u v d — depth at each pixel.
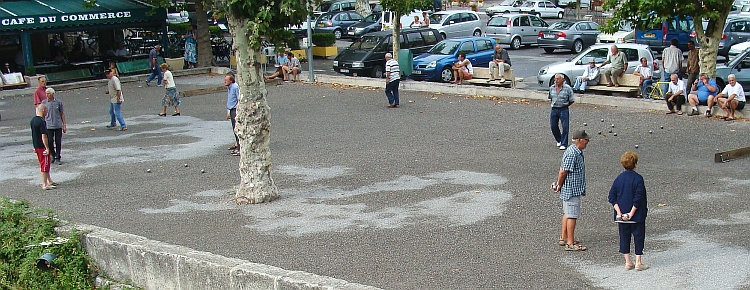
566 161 9.62
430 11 48.34
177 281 9.25
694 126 18.27
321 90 26.78
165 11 33.56
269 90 27.17
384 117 21.20
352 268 9.41
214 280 8.83
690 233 10.37
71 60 33.50
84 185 14.47
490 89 24.06
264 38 12.60
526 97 23.38
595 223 10.95
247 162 12.70
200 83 30.22
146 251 9.52
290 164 15.77
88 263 10.23
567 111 16.17
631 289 8.44
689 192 12.51
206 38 33.91
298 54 36.91
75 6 31.61
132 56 34.25
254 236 10.92
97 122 21.83
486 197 12.59
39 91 19.70
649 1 18.56
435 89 25.33
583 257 9.54
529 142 17.27
